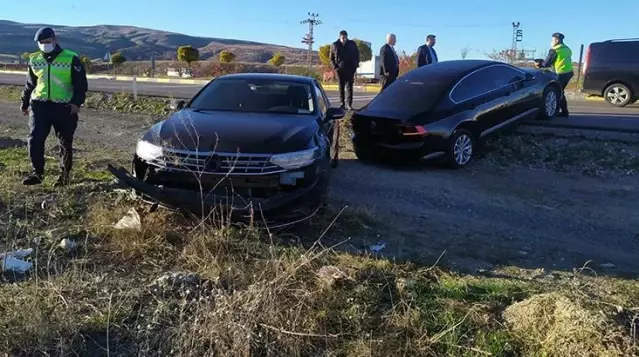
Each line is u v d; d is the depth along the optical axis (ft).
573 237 19.36
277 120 19.97
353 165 29.73
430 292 13.82
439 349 11.46
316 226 18.84
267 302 11.97
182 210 16.98
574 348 10.98
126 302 12.69
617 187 25.57
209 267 14.48
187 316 12.05
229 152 16.96
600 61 47.98
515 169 28.86
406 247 17.52
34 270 14.26
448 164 28.60
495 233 19.51
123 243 15.81
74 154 30.50
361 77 105.60
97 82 90.94
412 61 86.17
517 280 15.10
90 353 11.12
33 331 11.30
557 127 34.24
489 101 30.53
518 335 11.82
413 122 27.63
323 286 13.56
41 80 21.07
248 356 11.03
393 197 23.76
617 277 15.70
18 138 35.19
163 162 17.48
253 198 16.55
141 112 49.83
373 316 12.56
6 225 17.29
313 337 11.59
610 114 40.98
